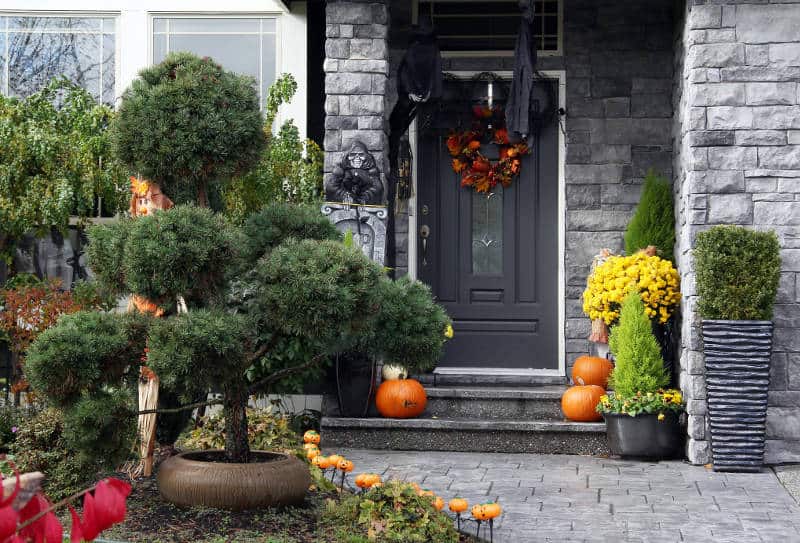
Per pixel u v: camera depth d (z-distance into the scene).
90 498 1.70
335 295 4.09
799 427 6.46
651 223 7.64
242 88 4.58
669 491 5.60
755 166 6.57
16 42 8.13
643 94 8.12
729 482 5.90
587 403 7.09
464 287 8.41
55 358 4.11
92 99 7.55
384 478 5.90
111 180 7.30
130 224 4.62
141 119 4.39
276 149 7.37
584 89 8.16
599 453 6.94
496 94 8.37
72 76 8.13
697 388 6.51
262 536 4.23
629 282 7.15
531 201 8.36
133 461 5.36
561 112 8.14
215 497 4.46
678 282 7.19
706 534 4.58
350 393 7.23
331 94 7.31
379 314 4.45
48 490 4.63
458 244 8.42
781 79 6.57
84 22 8.13
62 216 7.08
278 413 7.14
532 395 7.43
